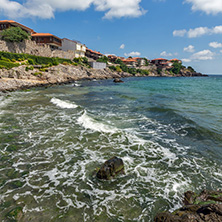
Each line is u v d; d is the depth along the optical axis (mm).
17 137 9023
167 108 15648
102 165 6074
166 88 37094
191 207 4137
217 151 7730
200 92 29906
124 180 5773
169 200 4848
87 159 7066
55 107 16266
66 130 10172
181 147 8180
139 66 132125
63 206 4566
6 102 18516
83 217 4230
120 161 6152
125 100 20922
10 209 4352
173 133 9922
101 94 26500
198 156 7328
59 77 46812
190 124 11195
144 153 7602
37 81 38625
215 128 10523
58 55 66125
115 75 86562
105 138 9117
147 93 28109
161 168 6457
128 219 4219
